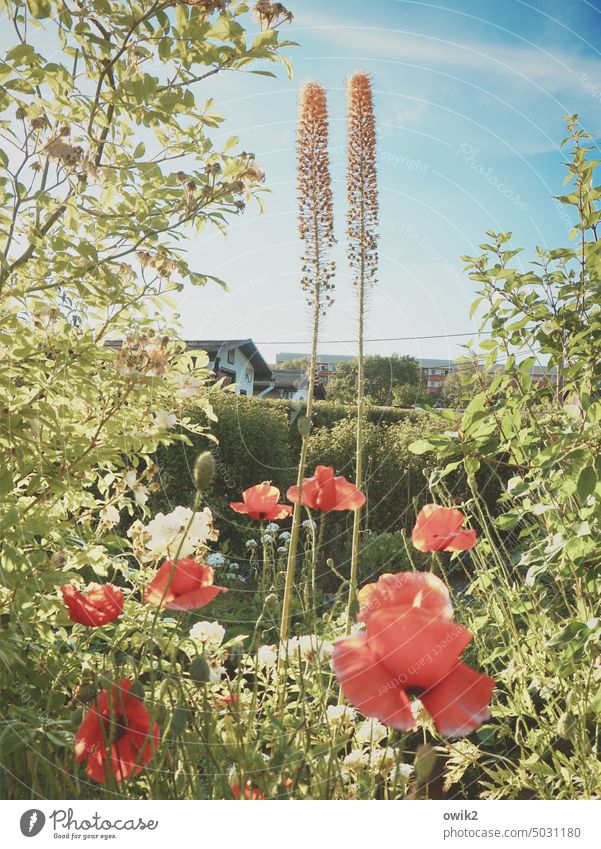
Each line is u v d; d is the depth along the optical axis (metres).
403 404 4.16
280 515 1.51
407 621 0.73
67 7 1.42
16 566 1.38
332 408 6.04
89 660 1.46
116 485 1.87
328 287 2.21
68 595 1.24
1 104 1.44
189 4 1.45
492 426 1.76
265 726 1.06
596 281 1.84
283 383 6.61
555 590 1.98
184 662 1.59
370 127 2.22
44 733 1.10
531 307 1.88
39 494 1.65
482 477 3.90
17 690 1.30
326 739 1.10
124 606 1.62
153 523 1.36
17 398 1.63
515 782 1.32
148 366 1.70
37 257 1.60
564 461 1.50
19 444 1.53
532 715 1.52
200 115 1.70
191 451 4.68
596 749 1.39
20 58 1.39
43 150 1.48
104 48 1.53
